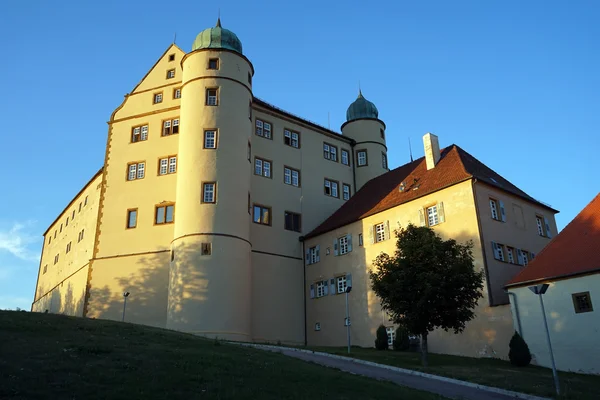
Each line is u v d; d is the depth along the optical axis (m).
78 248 49.91
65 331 21.38
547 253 29.75
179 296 36.06
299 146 48.44
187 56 42.69
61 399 12.84
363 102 54.91
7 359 15.72
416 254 26.98
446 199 35.00
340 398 15.76
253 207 43.31
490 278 31.67
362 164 52.28
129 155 44.62
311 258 44.72
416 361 27.72
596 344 25.77
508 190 36.09
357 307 39.38
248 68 43.56
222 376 16.48
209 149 39.41
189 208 38.06
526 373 24.23
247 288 38.12
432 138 41.09
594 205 30.25
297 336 42.91
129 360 17.33
